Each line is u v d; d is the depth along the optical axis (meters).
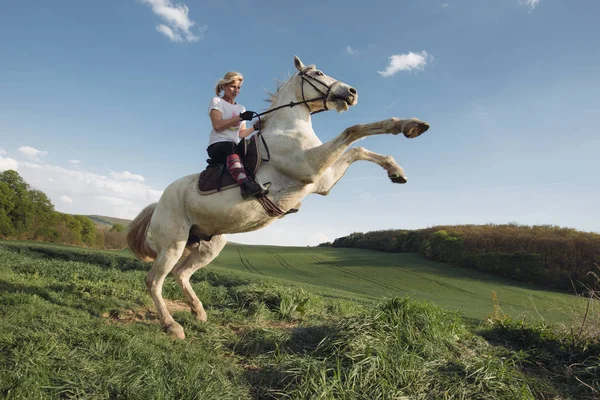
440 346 4.40
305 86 4.58
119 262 16.30
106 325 4.18
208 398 3.01
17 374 2.83
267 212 4.47
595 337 5.30
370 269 38.16
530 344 5.63
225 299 7.06
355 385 3.39
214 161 4.65
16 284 5.75
